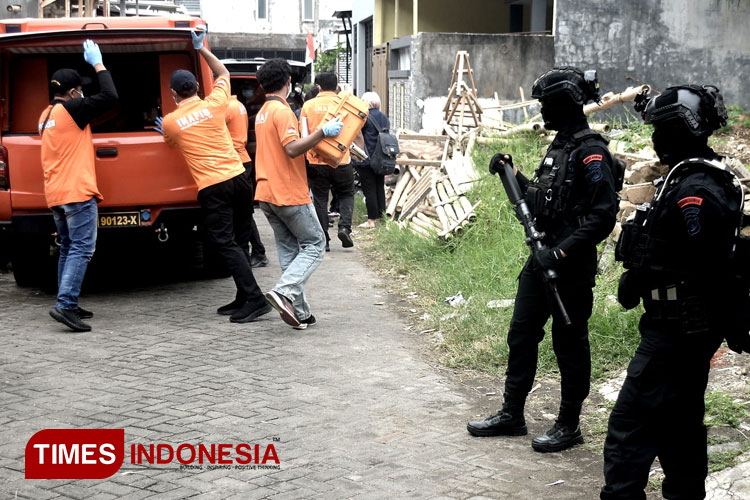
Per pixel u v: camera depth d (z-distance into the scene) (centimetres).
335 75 984
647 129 1173
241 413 502
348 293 820
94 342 656
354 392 541
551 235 438
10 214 775
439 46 1592
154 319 729
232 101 839
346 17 3036
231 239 719
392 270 899
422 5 1967
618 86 1547
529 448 454
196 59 798
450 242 913
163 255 1019
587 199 423
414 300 778
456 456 442
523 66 1612
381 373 579
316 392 540
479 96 1605
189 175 794
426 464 432
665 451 350
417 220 1029
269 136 666
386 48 1972
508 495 396
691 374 333
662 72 1541
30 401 522
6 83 775
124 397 529
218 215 710
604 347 578
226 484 408
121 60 841
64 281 682
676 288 326
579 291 437
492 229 912
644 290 337
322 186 1007
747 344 326
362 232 1135
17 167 768
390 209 1138
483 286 753
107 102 684
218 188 704
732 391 501
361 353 626
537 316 457
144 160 780
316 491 400
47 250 834
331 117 676
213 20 4231
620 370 554
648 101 341
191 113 699
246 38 3816
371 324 708
